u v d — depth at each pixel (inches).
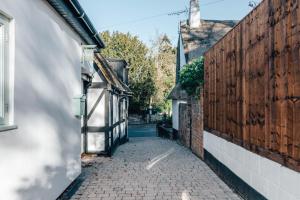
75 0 233.1
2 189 156.3
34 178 196.9
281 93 173.3
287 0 164.9
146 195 257.0
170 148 587.2
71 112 285.9
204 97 408.5
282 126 171.8
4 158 158.6
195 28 855.1
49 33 228.1
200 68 449.7
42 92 212.8
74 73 299.3
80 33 315.6
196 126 476.1
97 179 312.2
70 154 281.4
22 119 180.5
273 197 186.2
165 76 1925.4
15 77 172.4
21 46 180.9
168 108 1732.3
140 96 1638.8
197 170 357.4
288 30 163.9
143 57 1649.9
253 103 220.7
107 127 481.1
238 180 256.8
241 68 249.8
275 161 181.5
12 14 169.5
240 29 252.2
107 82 485.1
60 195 250.5
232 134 273.3
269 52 190.4
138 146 644.1
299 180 153.3
